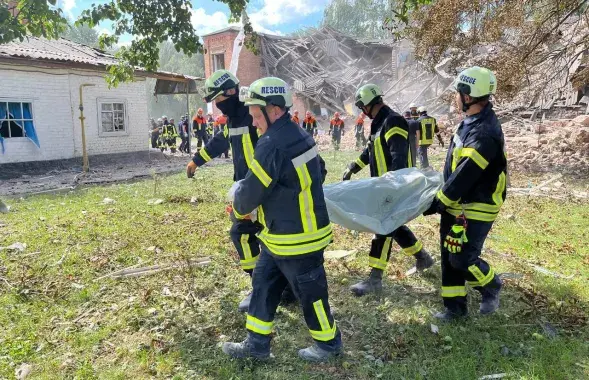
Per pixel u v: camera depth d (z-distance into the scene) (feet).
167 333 12.11
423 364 10.50
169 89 65.51
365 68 124.57
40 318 12.92
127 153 56.85
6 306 13.58
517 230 21.36
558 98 63.36
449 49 49.62
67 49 54.85
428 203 12.59
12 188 36.65
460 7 39.52
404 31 43.37
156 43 21.45
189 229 22.00
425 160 40.04
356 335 11.91
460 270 12.01
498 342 11.30
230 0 22.36
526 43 40.37
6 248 18.72
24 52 45.50
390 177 13.08
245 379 10.09
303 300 10.18
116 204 28.25
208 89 12.08
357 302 13.82
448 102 55.06
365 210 12.60
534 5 40.16
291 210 9.57
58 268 16.71
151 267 16.63
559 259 17.38
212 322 12.66
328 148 72.49
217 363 10.66
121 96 55.47
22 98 45.91
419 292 14.51
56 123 48.98
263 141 9.37
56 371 10.47
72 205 28.09
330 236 10.14
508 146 51.29
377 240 14.19
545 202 27.35
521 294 14.03
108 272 16.47
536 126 57.98
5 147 44.91
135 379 10.19
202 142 64.49
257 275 10.43
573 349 10.94
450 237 11.14
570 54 43.11
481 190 11.20
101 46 20.92
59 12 21.31
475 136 10.59
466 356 10.66
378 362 10.57
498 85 40.96
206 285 15.05
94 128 52.95
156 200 29.01
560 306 12.80
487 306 12.33
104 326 12.52
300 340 11.75
